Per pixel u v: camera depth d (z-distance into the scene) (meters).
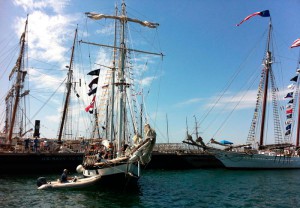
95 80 53.19
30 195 27.80
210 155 65.62
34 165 47.34
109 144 35.00
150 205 24.89
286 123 68.25
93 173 32.75
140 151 30.08
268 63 68.38
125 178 29.66
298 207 25.48
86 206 23.89
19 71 56.88
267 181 42.97
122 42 38.31
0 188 31.67
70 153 49.81
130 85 38.03
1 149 50.19
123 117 38.31
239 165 61.62
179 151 69.38
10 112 60.06
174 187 36.00
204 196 30.11
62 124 61.88
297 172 57.38
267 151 66.81
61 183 31.53
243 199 28.81
